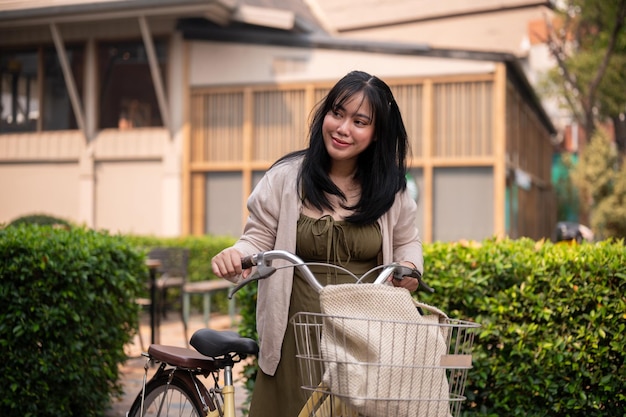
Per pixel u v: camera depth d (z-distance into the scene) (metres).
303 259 2.92
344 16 21.36
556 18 20.16
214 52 13.87
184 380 3.09
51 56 14.80
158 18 13.83
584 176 17.77
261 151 13.64
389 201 2.89
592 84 17.30
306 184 2.89
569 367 4.12
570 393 4.13
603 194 17.62
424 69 12.73
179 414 3.11
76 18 13.41
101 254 5.05
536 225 19.23
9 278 4.55
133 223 14.37
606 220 16.92
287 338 2.88
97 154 14.52
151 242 12.47
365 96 2.82
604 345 4.11
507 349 4.21
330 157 2.95
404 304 2.47
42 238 4.82
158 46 14.16
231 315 10.23
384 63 12.92
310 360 2.56
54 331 4.61
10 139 15.04
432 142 12.68
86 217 14.54
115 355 5.20
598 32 17.89
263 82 13.57
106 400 5.16
